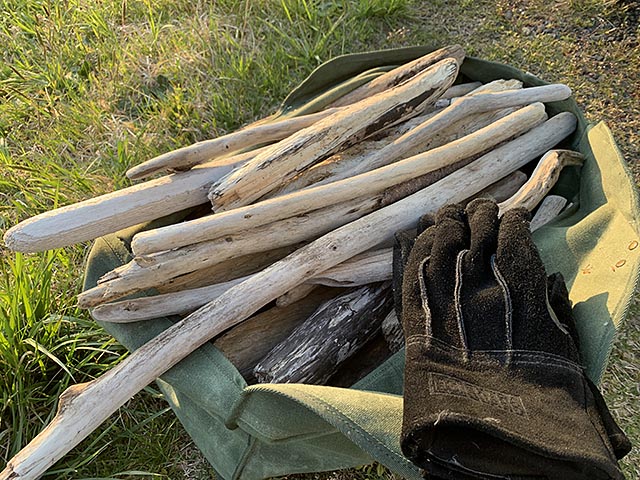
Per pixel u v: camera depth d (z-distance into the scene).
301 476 1.25
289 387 0.92
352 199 1.29
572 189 1.49
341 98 1.64
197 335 1.10
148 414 1.34
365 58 1.73
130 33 2.21
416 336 0.98
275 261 1.34
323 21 2.21
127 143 1.83
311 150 1.29
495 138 1.44
